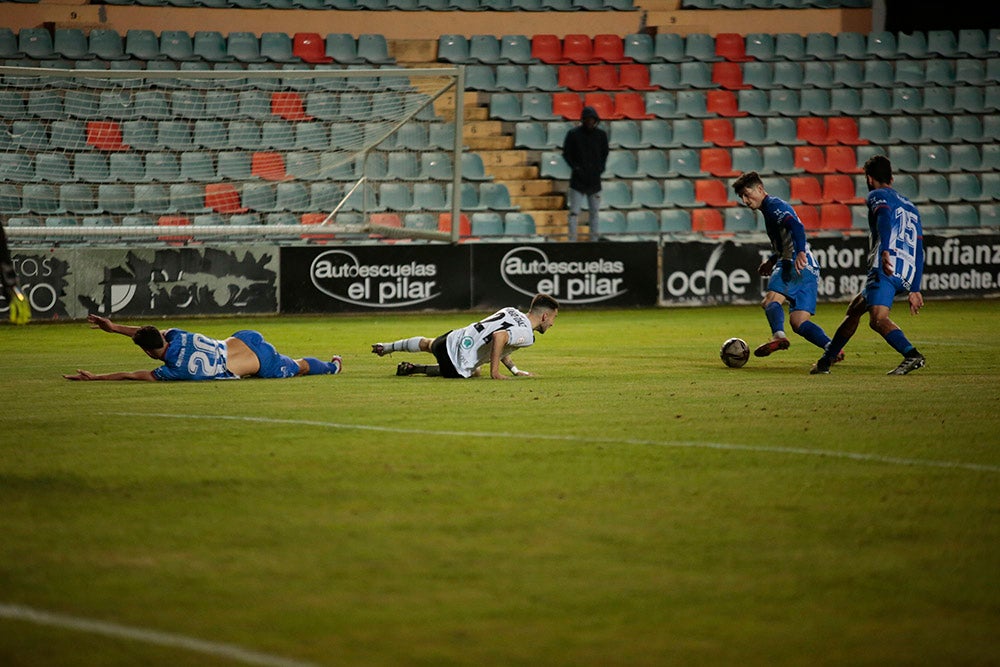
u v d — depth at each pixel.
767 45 95.75
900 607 15.12
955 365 41.84
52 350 50.22
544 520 19.22
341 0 92.12
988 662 13.40
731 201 86.25
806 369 41.16
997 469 22.84
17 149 71.62
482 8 94.00
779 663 13.37
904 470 22.78
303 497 20.78
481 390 34.72
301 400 32.50
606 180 85.19
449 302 70.31
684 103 91.56
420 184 81.50
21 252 62.69
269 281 67.50
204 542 17.97
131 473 22.62
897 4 99.69
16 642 13.81
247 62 86.19
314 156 78.25
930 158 90.56
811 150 89.69
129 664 13.17
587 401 32.16
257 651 13.56
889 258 37.72
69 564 16.83
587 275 72.12
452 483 21.80
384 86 85.62
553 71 91.62
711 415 29.52
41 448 25.16
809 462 23.53
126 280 65.00
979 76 95.06
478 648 13.71
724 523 19.03
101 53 84.31
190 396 33.47
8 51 82.06
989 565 16.80
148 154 75.19
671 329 59.41
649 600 15.38
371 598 15.41
